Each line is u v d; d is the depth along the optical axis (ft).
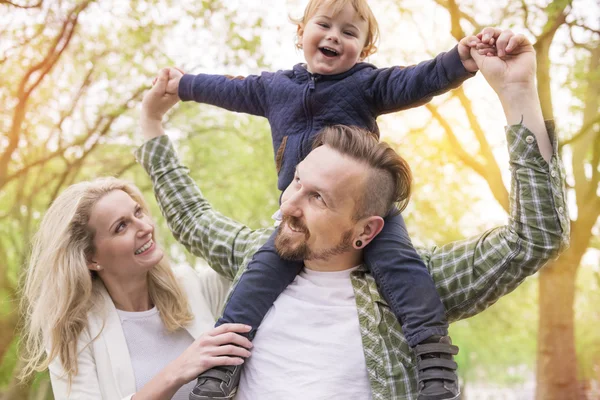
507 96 6.10
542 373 28.63
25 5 26.07
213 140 34.76
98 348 8.32
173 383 6.56
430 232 31.83
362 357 6.17
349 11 7.36
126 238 8.41
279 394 6.10
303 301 6.51
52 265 8.34
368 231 6.50
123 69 30.19
